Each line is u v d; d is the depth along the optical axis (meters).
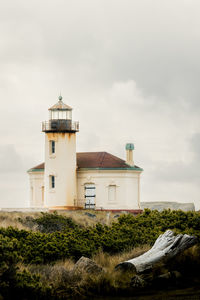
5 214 46.25
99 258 28.42
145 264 25.81
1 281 22.77
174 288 24.36
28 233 29.69
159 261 26.12
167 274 25.80
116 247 30.48
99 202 69.38
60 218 42.91
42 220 42.00
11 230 29.53
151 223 36.09
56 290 23.62
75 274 24.58
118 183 69.62
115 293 23.66
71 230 33.34
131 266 25.39
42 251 27.83
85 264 25.12
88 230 32.22
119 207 69.50
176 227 35.06
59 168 69.50
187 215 36.53
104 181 69.62
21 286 22.92
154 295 23.28
